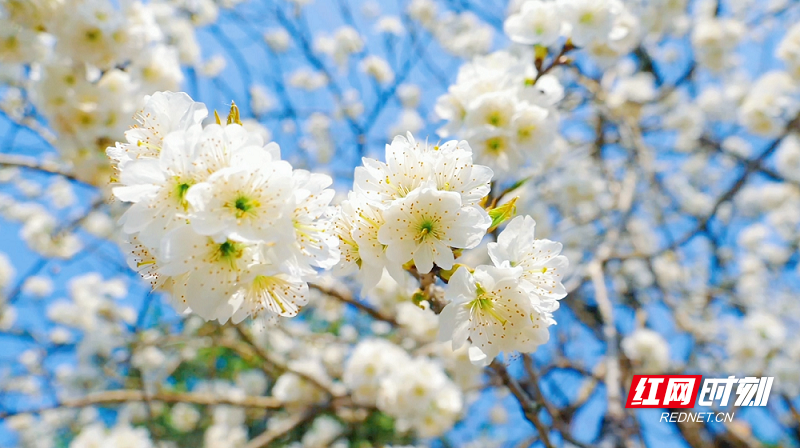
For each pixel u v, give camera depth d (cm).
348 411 578
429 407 468
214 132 145
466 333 166
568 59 305
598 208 741
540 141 289
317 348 706
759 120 613
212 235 135
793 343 588
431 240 165
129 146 156
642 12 597
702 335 595
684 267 756
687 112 751
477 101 279
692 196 826
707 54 696
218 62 752
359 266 173
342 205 166
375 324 782
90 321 716
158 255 140
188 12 648
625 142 658
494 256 171
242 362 836
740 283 786
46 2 327
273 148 150
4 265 662
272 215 143
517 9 707
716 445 604
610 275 741
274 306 161
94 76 355
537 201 673
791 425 610
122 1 353
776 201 822
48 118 347
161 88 379
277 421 776
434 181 165
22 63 353
